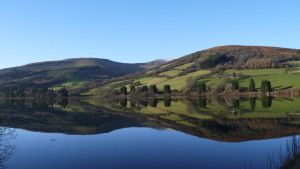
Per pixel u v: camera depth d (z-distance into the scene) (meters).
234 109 44.06
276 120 29.73
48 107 67.06
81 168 15.05
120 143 21.42
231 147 18.72
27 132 27.31
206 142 20.61
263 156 16.17
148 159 16.50
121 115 42.56
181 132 25.19
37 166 15.57
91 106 68.25
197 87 106.06
